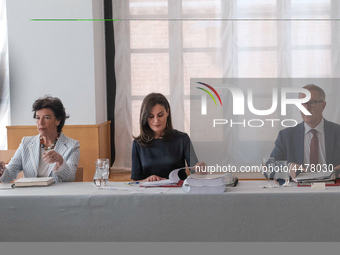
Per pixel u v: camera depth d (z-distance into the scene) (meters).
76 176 3.70
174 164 3.37
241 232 2.61
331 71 6.52
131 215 2.63
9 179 3.35
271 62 6.58
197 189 2.63
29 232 2.67
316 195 2.57
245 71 6.61
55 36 6.02
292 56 6.57
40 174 3.40
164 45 6.73
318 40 6.53
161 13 6.71
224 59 6.63
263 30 6.58
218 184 2.63
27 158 3.43
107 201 2.64
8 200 2.67
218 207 2.61
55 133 3.47
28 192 2.78
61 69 6.02
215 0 6.63
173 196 2.62
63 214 2.66
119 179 5.95
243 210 2.60
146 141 3.38
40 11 6.00
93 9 6.07
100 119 6.36
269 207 2.59
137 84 6.78
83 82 6.02
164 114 3.36
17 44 6.02
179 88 6.71
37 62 6.02
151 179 3.18
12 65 6.02
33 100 6.02
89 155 5.97
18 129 5.97
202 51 6.66
